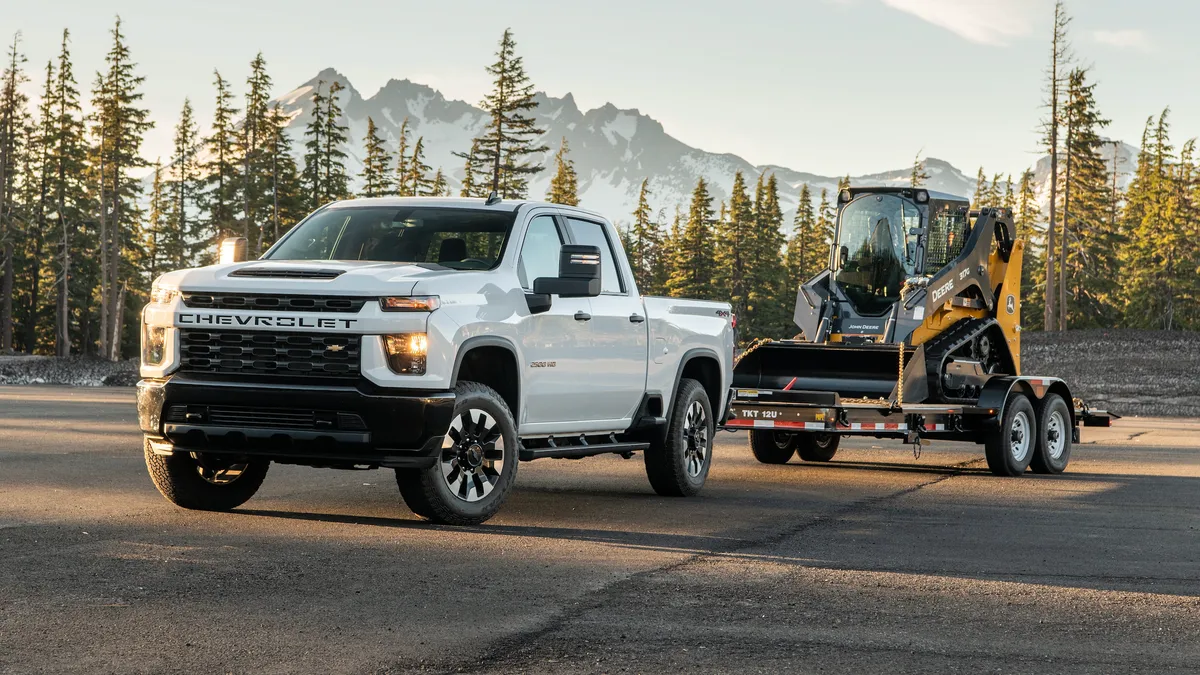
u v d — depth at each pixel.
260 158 80.81
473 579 6.58
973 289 15.52
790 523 9.30
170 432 8.20
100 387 35.03
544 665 4.87
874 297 15.26
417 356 7.94
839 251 15.46
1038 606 6.28
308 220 9.77
